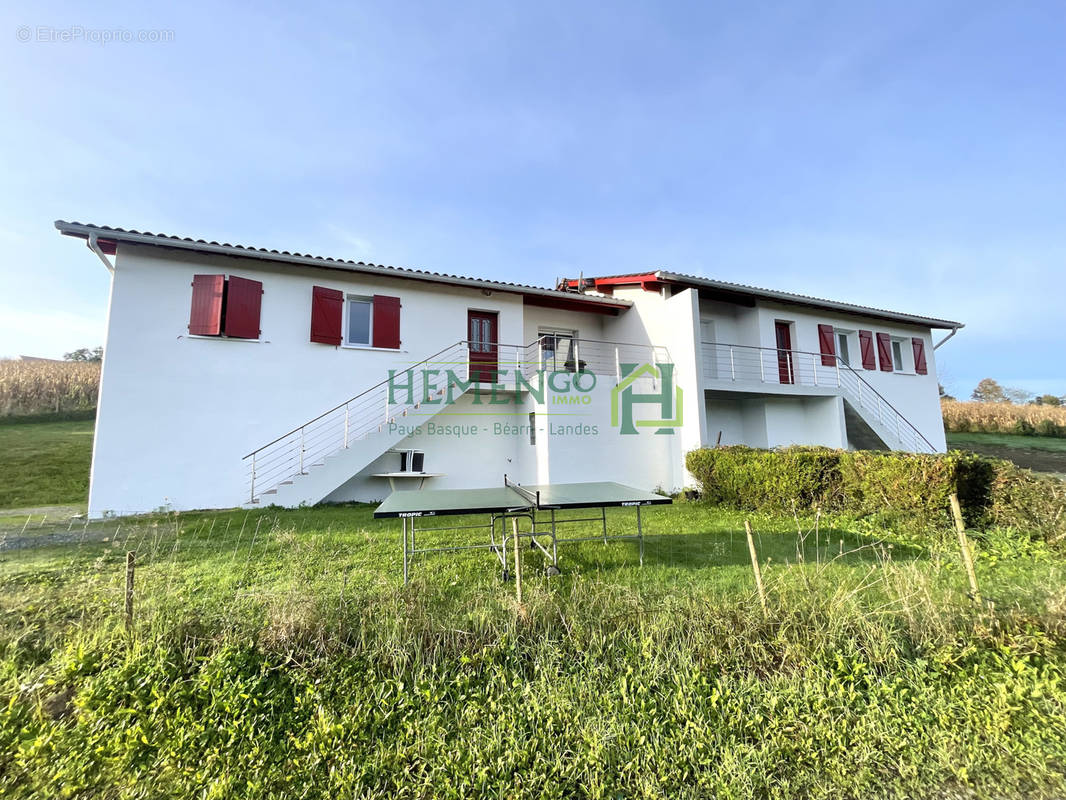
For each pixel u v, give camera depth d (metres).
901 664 3.00
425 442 10.61
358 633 3.18
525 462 11.24
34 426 15.81
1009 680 2.82
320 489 8.54
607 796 2.12
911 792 2.16
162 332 8.46
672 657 3.05
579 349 13.36
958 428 23.83
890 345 15.21
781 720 2.57
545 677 2.83
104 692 2.70
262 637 3.08
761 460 8.05
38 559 5.03
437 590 4.11
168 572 4.54
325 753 2.35
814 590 3.73
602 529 6.81
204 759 2.35
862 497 7.04
